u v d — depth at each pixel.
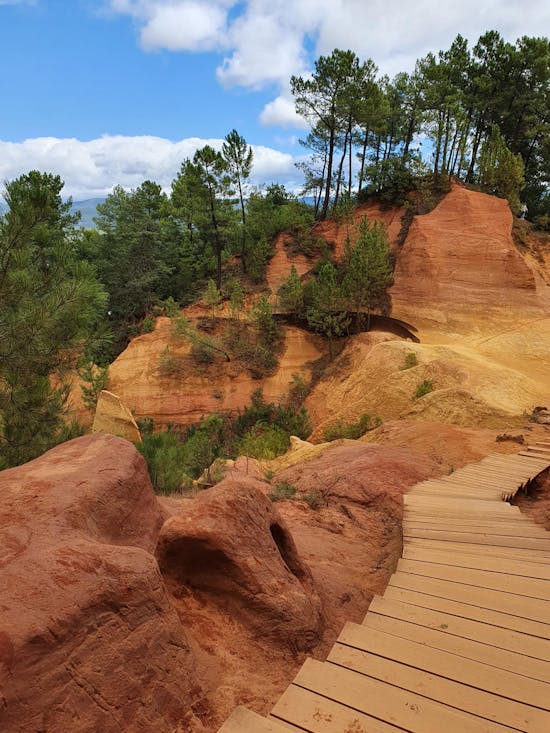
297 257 50.44
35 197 10.23
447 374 23.00
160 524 5.41
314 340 43.31
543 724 2.82
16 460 11.01
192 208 51.88
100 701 2.77
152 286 54.34
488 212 42.00
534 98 53.94
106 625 2.99
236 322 44.44
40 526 3.76
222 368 42.06
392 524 8.67
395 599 4.70
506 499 9.19
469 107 55.00
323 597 5.36
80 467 5.00
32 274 10.56
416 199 48.12
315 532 7.98
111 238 54.12
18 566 3.14
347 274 40.91
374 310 40.97
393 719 2.85
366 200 52.31
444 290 39.28
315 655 4.20
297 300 42.47
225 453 29.73
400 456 12.55
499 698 3.08
